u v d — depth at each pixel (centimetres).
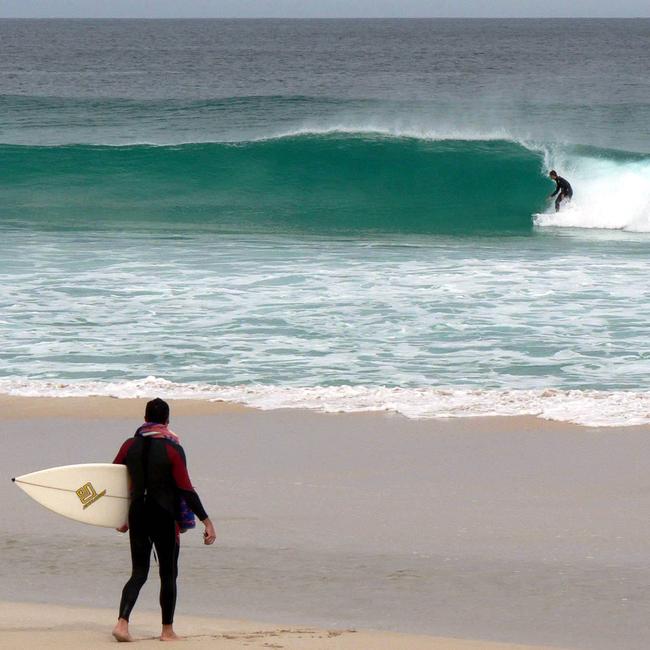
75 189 8400
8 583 1845
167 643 1471
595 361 3644
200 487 2380
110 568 1930
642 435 2788
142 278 4919
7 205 7894
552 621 1653
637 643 1564
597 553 1958
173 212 7794
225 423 2917
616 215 7375
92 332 3984
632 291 4706
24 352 3725
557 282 4900
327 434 2809
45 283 4781
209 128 11431
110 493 1545
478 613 1692
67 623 1612
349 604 1739
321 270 5153
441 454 2633
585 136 11019
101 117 12175
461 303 4453
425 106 13012
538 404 3083
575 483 2398
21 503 2288
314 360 3644
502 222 7556
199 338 3912
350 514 2194
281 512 2211
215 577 1867
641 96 16825
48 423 2923
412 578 1847
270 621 1667
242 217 7656
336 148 8762
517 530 2089
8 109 12694
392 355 3706
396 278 4962
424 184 8506
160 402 1587
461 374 3494
